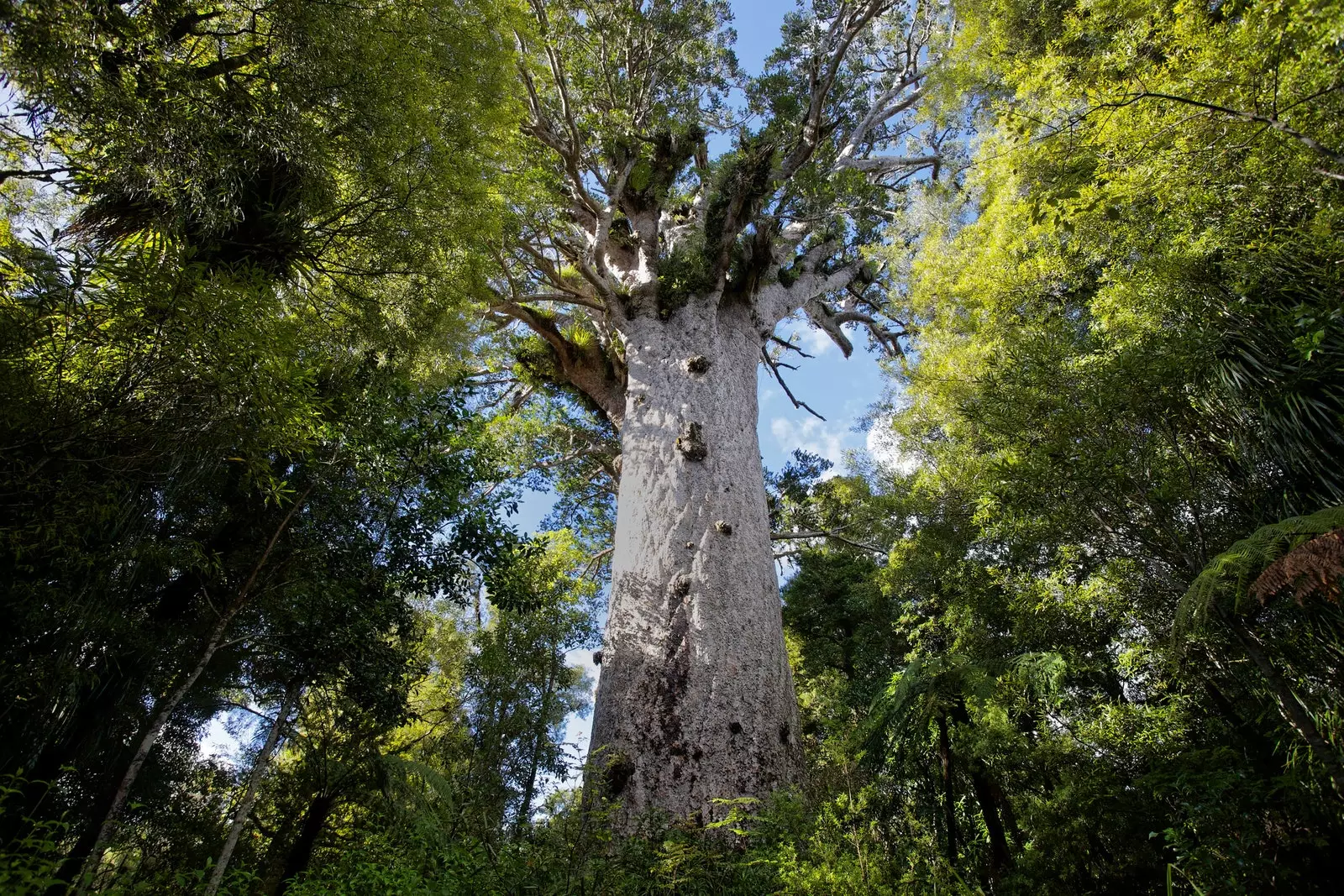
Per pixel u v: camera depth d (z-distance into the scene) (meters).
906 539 8.81
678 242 11.95
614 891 4.23
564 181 11.72
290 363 4.60
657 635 7.50
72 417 3.74
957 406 6.47
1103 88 5.12
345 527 5.98
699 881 4.53
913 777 5.92
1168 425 4.38
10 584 4.05
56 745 4.65
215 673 6.46
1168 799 4.30
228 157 4.71
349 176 5.85
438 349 7.41
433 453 6.43
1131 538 4.53
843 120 16.70
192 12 4.83
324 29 4.93
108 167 4.61
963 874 4.76
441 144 6.07
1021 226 6.99
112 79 4.20
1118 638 5.51
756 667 7.40
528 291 11.08
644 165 13.39
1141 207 5.42
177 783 7.04
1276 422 3.91
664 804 6.36
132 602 5.23
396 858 4.84
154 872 5.61
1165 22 4.80
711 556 8.04
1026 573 5.94
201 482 4.98
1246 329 4.25
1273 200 4.32
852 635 12.82
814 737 11.00
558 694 9.57
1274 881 3.44
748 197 11.23
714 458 9.02
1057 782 5.23
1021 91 6.00
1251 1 4.14
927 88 11.45
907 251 11.10
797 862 3.87
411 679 7.30
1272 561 3.21
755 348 11.31
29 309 3.60
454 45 6.26
